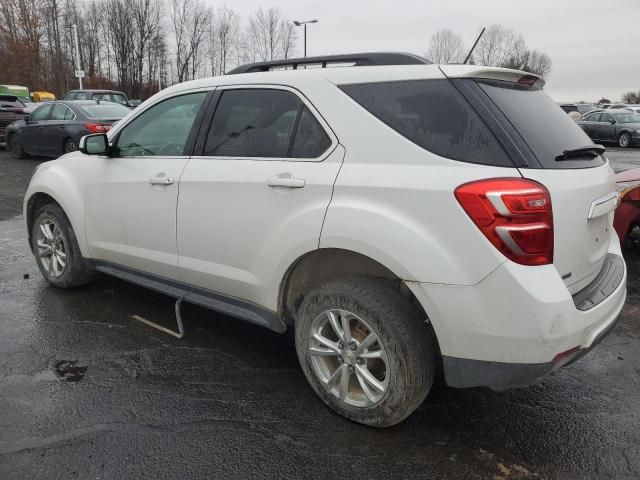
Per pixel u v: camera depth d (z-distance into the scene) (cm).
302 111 290
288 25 5781
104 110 1266
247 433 274
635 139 2241
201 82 353
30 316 413
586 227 255
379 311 254
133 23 5938
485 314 230
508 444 270
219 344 374
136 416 287
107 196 393
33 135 1334
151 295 461
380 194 250
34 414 286
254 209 299
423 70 262
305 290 306
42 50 5525
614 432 282
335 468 249
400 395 256
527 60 5869
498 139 236
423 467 251
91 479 239
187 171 337
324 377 288
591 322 244
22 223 738
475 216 227
